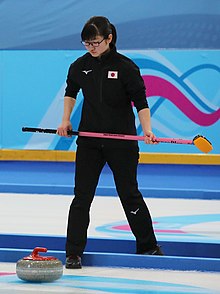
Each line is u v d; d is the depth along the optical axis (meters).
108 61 12.24
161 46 25.33
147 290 10.62
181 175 25.23
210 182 25.08
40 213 18.62
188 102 25.06
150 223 12.84
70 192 23.83
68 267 12.38
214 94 25.02
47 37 25.61
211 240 14.34
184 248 13.82
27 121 25.69
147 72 25.27
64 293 10.28
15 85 25.70
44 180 25.72
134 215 12.73
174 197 23.45
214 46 25.14
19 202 21.16
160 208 20.42
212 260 12.46
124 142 12.41
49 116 25.62
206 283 11.26
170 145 25.03
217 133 24.98
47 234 14.71
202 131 25.03
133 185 12.66
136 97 12.27
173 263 12.56
